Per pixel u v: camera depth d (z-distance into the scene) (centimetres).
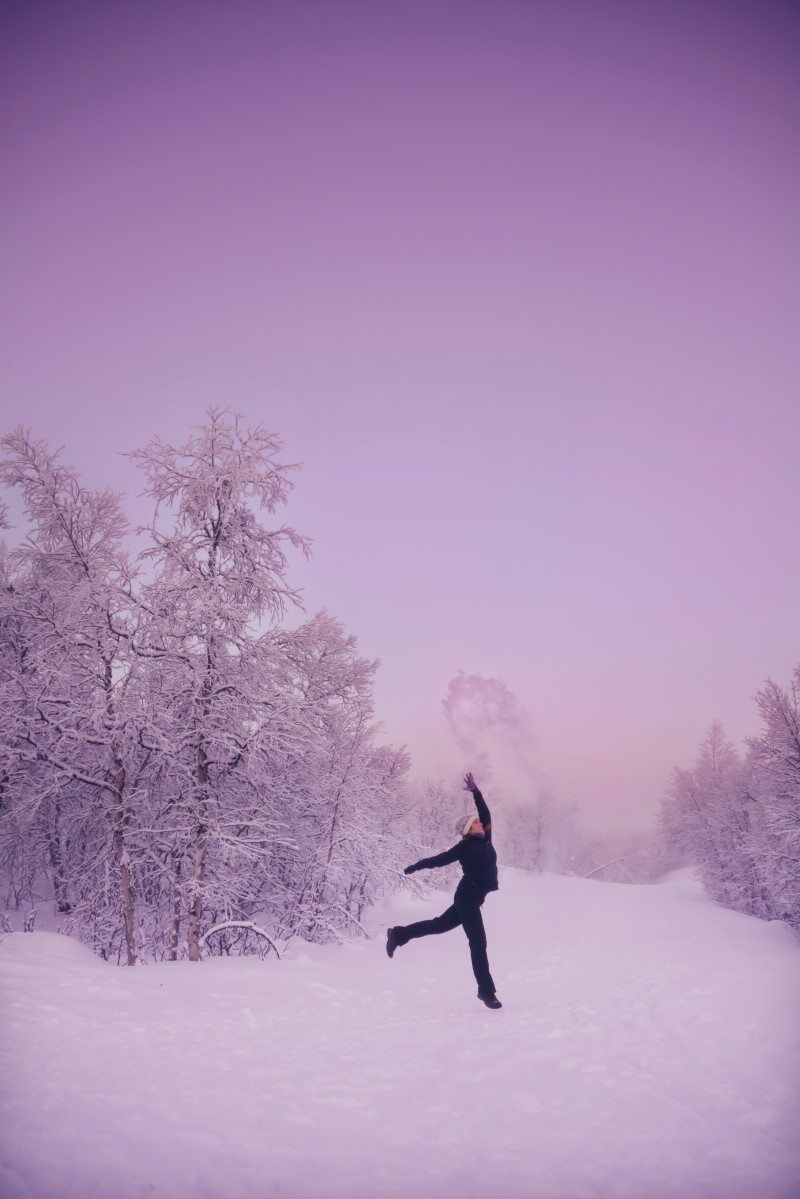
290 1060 456
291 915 1605
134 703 1251
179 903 1283
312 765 1580
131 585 1291
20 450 1283
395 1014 652
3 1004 543
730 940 1457
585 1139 298
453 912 662
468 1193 247
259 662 1394
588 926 1933
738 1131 292
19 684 1234
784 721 1998
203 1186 252
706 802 3244
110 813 1285
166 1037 504
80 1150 277
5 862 1487
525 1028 550
